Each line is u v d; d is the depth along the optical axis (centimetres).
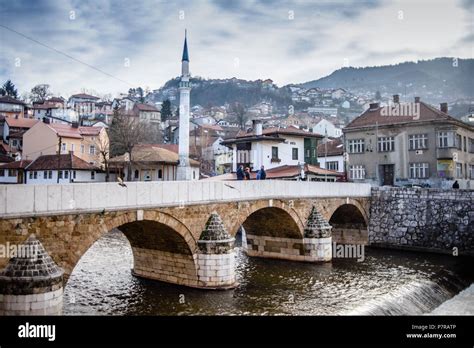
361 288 2703
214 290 2550
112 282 2745
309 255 3506
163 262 2752
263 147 5412
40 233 1784
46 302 1661
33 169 6344
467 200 3928
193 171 6581
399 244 4262
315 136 5900
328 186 3856
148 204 2241
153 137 10506
